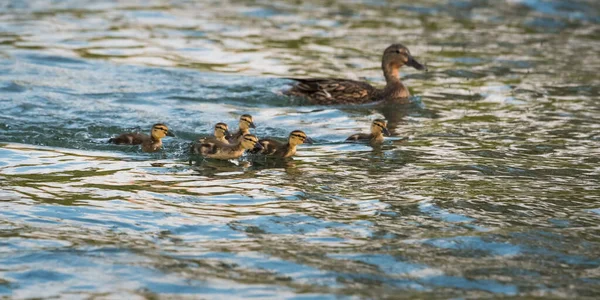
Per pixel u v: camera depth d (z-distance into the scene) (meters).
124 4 29.53
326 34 26.19
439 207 12.33
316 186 13.36
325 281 9.85
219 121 17.45
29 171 13.82
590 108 18.88
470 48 24.72
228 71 21.62
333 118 18.12
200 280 9.86
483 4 30.45
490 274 10.08
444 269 10.20
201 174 13.99
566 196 12.93
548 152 15.50
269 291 9.59
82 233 11.23
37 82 19.59
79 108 17.75
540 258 10.55
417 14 29.19
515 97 19.86
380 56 23.86
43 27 25.61
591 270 10.22
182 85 20.09
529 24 27.81
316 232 11.35
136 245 10.87
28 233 11.16
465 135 16.72
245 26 26.86
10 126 16.33
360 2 30.84
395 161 14.87
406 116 18.36
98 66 21.45
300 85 19.77
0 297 9.38
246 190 13.12
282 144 15.30
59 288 9.64
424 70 21.38
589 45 25.19
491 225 11.63
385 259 10.46
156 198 12.66
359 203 12.52
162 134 15.23
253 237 11.16
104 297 9.45
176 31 25.84
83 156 14.84
